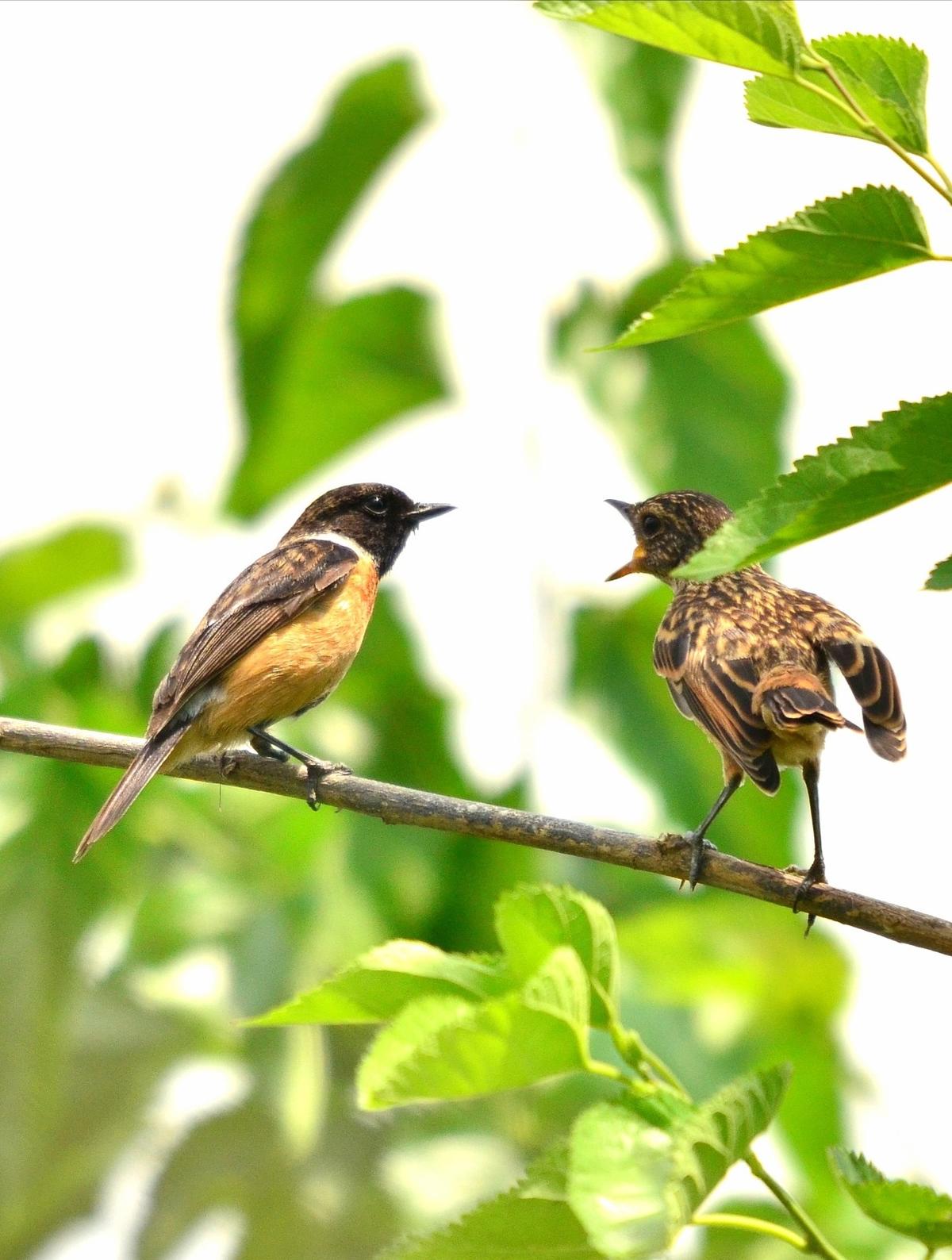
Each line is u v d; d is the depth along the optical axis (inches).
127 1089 448.8
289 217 482.3
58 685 509.4
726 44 200.2
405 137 466.6
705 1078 438.6
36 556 519.2
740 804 450.0
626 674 449.1
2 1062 443.2
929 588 216.8
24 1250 448.1
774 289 219.6
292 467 502.0
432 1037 198.1
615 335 447.2
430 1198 448.1
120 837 459.5
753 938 451.8
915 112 208.7
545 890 210.8
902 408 208.2
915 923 314.7
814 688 350.9
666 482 449.7
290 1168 450.6
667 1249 184.2
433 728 484.1
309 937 448.8
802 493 211.2
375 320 472.1
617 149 445.7
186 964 451.5
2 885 450.6
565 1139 205.2
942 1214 218.1
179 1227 450.9
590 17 198.5
